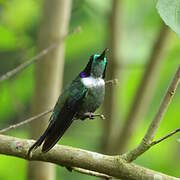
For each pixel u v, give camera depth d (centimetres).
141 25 1438
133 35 1426
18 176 1296
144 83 1326
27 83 1395
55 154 775
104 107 1386
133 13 1448
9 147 786
